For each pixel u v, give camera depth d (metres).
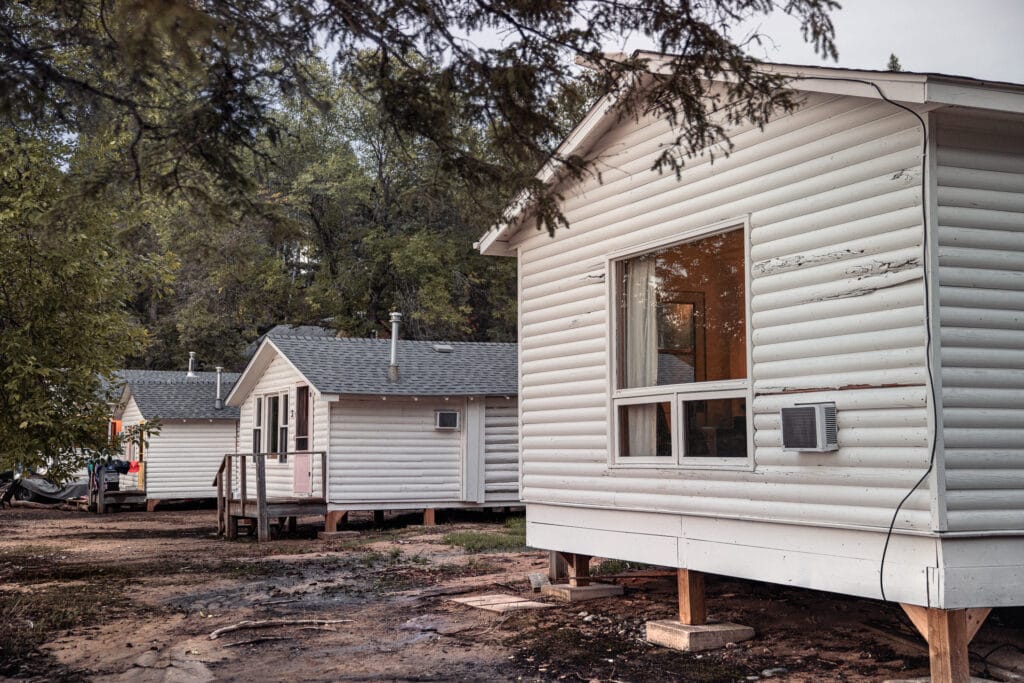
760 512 7.65
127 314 15.52
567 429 10.12
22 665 8.06
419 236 35.84
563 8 5.34
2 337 12.94
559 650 8.16
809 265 7.29
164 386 31.62
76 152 11.60
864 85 6.59
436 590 11.65
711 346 8.30
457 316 36.16
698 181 8.45
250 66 5.11
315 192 36.75
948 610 6.25
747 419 7.80
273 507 19.52
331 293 37.62
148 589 12.56
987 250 6.54
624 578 11.11
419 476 21.25
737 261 8.09
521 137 5.70
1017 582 6.42
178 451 30.03
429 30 5.37
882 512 6.61
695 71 5.44
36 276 12.80
